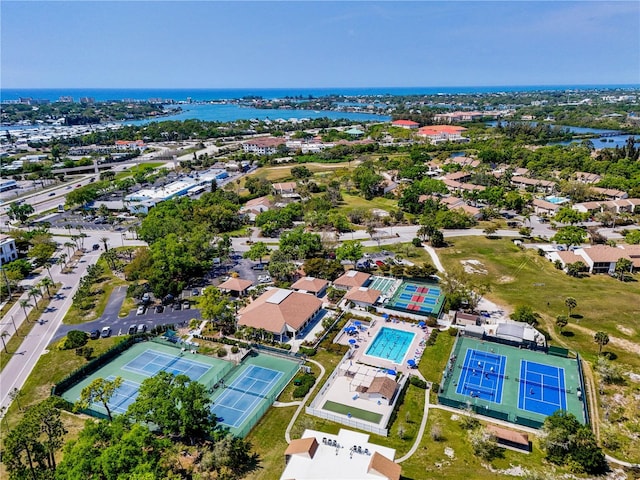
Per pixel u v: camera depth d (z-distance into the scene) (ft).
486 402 254.88
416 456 211.82
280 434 228.02
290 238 463.01
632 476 201.05
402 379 271.69
